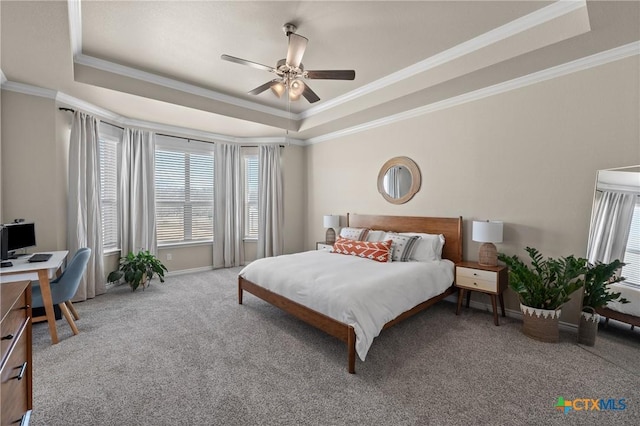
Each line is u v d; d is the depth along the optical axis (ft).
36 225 10.61
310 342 8.41
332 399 5.93
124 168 14.30
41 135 10.64
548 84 9.32
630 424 5.28
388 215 14.19
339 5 7.36
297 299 8.53
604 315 7.61
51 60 8.55
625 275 7.27
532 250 9.12
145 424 5.25
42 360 7.34
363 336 6.73
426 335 8.87
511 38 8.34
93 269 12.19
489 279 9.78
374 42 9.09
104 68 10.30
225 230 18.03
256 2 7.24
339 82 12.10
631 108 7.91
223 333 8.97
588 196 8.65
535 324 8.54
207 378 6.64
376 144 14.73
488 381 6.52
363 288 7.71
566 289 8.21
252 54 9.83
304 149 19.39
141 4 7.27
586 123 8.64
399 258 11.45
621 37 7.39
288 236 18.83
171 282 14.71
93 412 5.52
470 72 9.27
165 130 15.64
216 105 13.33
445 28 8.38
